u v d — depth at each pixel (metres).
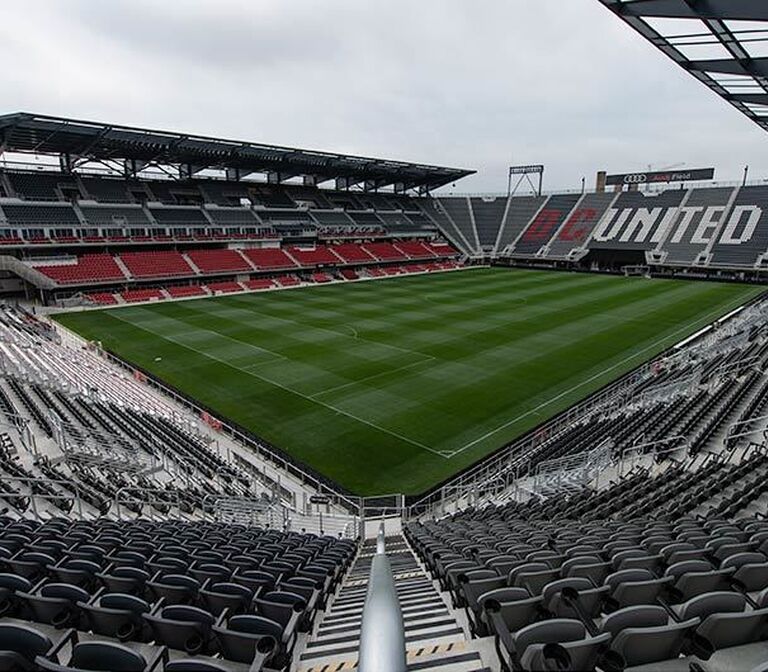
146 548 9.28
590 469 17.94
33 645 4.64
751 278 65.56
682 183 82.19
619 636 4.25
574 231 85.44
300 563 9.40
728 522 9.76
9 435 19.94
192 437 23.12
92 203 59.94
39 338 37.31
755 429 18.64
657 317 46.44
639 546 7.88
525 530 10.91
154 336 40.56
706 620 4.50
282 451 22.84
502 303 53.12
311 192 85.75
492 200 100.00
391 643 2.84
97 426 22.12
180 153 60.28
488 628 5.39
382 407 27.22
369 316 47.28
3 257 51.50
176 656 5.43
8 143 51.69
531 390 29.45
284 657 5.30
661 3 11.17
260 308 51.09
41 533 10.09
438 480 20.75
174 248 65.00
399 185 97.81
